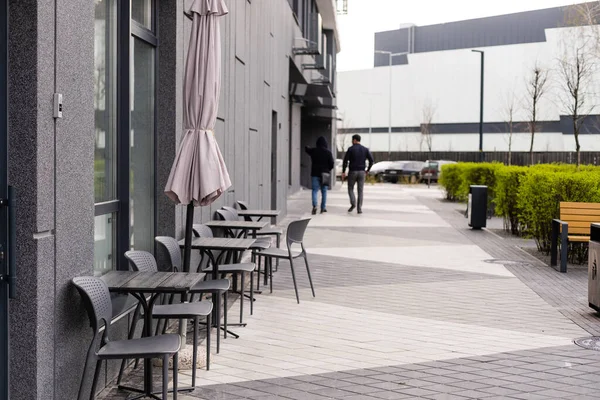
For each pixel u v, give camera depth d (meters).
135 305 6.05
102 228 6.18
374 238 16.19
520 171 16.66
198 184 6.07
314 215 22.20
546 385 5.64
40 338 4.26
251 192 14.25
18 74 4.19
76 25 4.84
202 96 6.12
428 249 14.35
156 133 7.95
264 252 9.37
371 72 72.88
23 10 4.17
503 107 58.81
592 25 25.08
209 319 6.07
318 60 26.81
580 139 52.09
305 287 10.07
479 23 70.81
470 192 18.62
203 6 6.11
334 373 5.95
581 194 12.78
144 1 7.52
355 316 8.19
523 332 7.46
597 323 7.88
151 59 7.80
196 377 5.82
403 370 6.05
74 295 4.80
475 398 5.32
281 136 20.20
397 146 70.56
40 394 4.27
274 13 18.16
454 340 7.11
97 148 6.02
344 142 71.44
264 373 5.94
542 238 13.62
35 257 4.21
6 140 4.18
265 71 16.34
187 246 6.22
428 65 67.94
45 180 4.31
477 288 10.04
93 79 5.22
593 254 8.34
